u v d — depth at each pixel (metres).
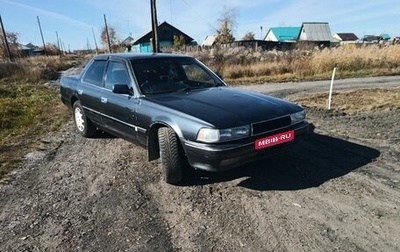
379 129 6.03
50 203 3.72
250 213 3.29
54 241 2.99
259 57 19.81
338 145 5.20
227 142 3.41
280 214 3.24
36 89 15.35
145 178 4.29
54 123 7.88
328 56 18.20
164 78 4.65
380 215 3.14
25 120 8.39
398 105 8.06
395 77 14.98
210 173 4.28
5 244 2.98
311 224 3.05
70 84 6.28
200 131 3.45
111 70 5.06
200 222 3.18
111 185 4.13
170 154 3.78
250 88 13.31
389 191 3.61
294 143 3.95
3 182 4.37
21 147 5.95
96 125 5.73
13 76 20.61
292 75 16.64
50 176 4.53
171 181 3.95
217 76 5.23
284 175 4.15
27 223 3.32
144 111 4.11
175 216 3.31
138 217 3.32
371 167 4.28
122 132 4.79
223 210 3.38
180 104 3.90
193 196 3.72
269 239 2.86
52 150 5.73
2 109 9.55
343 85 12.91
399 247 2.67
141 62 4.73
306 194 3.63
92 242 2.94
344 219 3.11
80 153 5.47
